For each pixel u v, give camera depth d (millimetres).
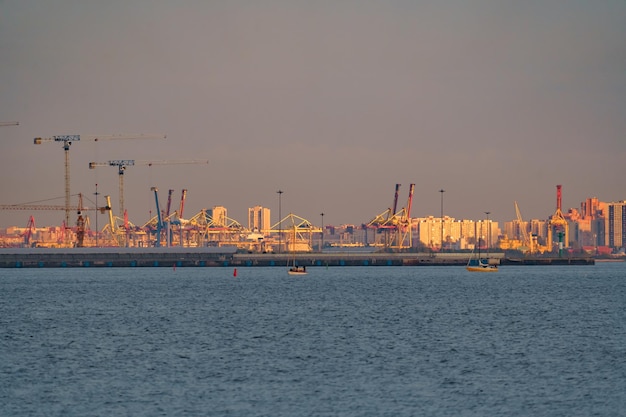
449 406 189500
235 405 190750
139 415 182875
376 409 187125
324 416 181750
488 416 181500
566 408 188000
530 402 193125
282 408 188000
